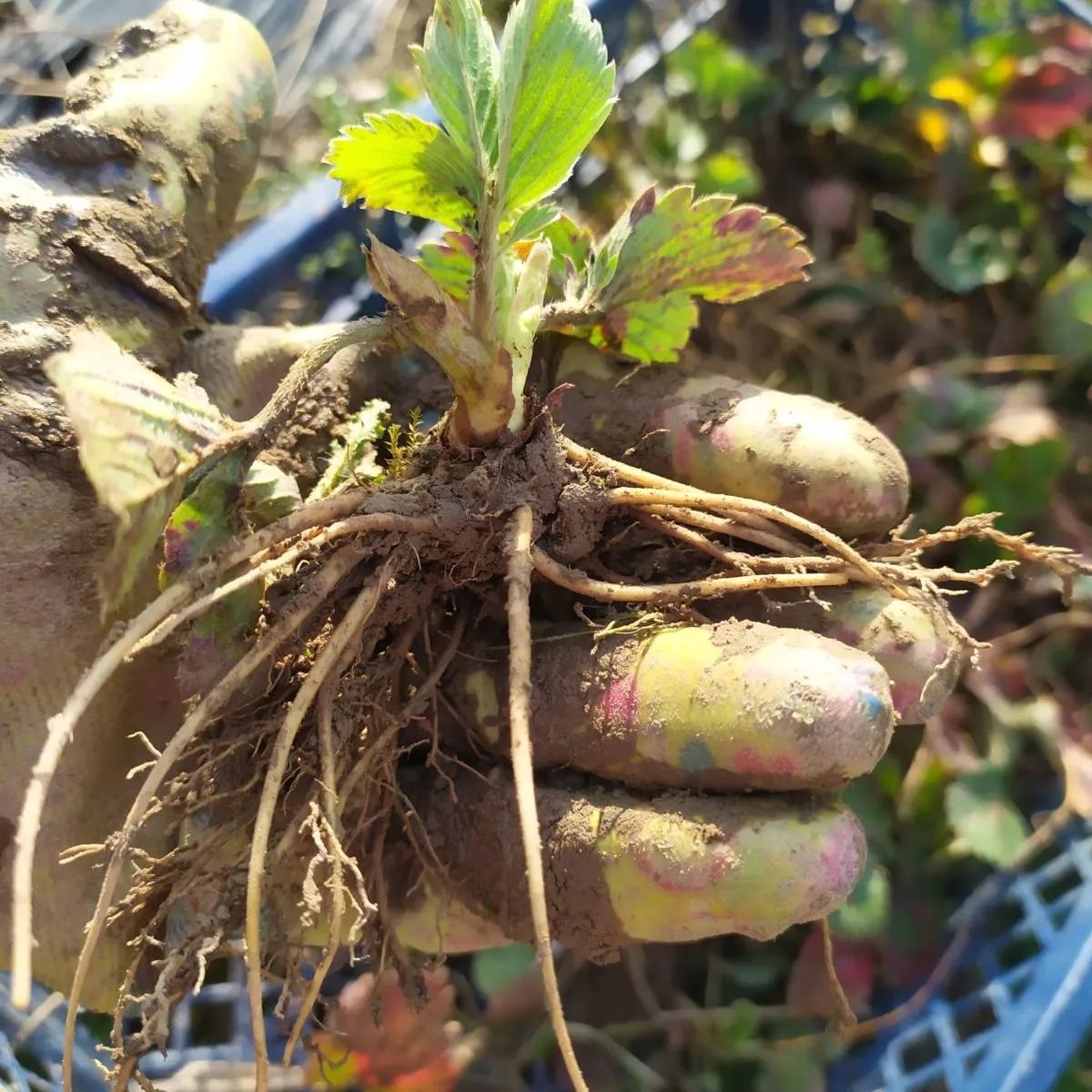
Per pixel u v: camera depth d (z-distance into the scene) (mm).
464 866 155
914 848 248
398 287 126
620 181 298
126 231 154
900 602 147
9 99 299
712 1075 239
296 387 127
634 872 135
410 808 152
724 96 308
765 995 250
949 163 298
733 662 133
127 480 110
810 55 326
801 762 127
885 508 149
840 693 127
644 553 163
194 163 164
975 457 267
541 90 127
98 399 109
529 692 127
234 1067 230
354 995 220
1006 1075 188
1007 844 230
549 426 151
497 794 153
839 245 315
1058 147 299
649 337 167
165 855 147
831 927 228
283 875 151
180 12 179
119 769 152
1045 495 260
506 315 143
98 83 167
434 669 155
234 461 126
